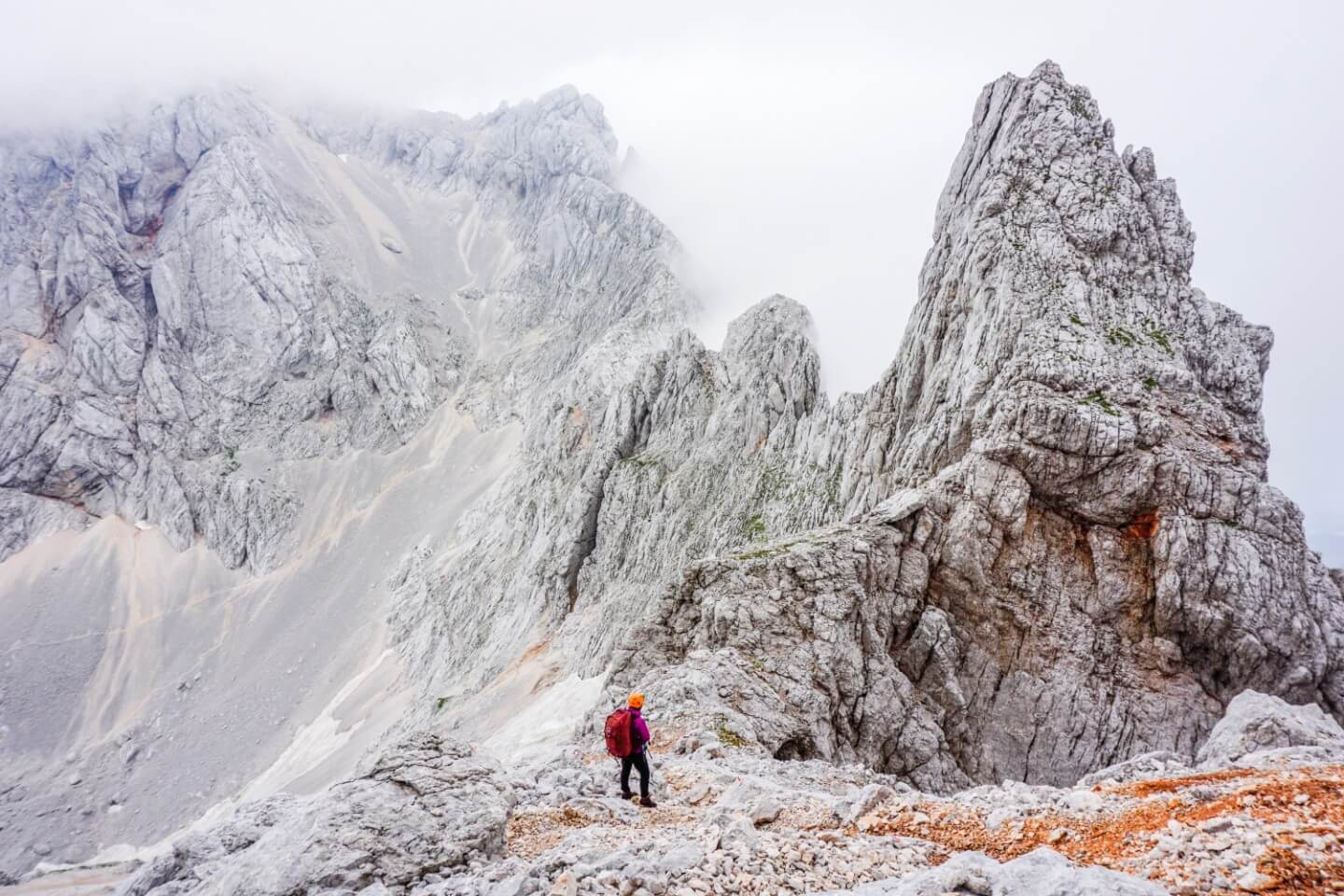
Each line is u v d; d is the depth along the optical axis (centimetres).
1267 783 1342
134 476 18400
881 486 6719
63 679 14500
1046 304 5794
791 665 4309
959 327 6412
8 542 16838
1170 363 5462
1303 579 4703
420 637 13338
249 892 1365
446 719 9656
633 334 16875
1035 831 1409
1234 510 4869
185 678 14475
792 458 8850
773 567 4803
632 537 10462
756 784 2075
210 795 11925
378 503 19025
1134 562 4959
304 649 14962
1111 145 6594
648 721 3641
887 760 4319
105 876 7925
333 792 1553
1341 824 1079
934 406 6325
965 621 5000
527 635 10862
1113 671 4747
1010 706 4738
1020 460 5194
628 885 1257
